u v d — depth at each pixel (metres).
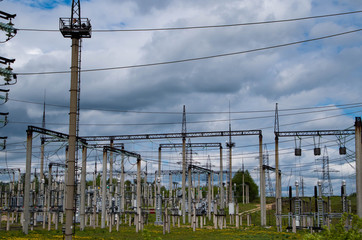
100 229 59.66
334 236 22.38
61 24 31.05
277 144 63.34
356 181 50.78
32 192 69.94
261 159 68.94
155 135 72.12
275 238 51.94
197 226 72.81
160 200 78.12
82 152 58.53
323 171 83.69
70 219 29.05
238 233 58.59
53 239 42.72
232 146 76.19
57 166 80.69
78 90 31.78
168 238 49.78
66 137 53.66
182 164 77.12
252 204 126.31
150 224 77.00
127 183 114.88
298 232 61.78
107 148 58.72
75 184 31.66
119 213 64.81
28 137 48.81
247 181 148.00
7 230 54.94
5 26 42.28
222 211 70.00
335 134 57.28
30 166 48.84
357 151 51.16
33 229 57.47
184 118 74.06
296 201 67.69
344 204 59.72
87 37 31.50
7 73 45.38
